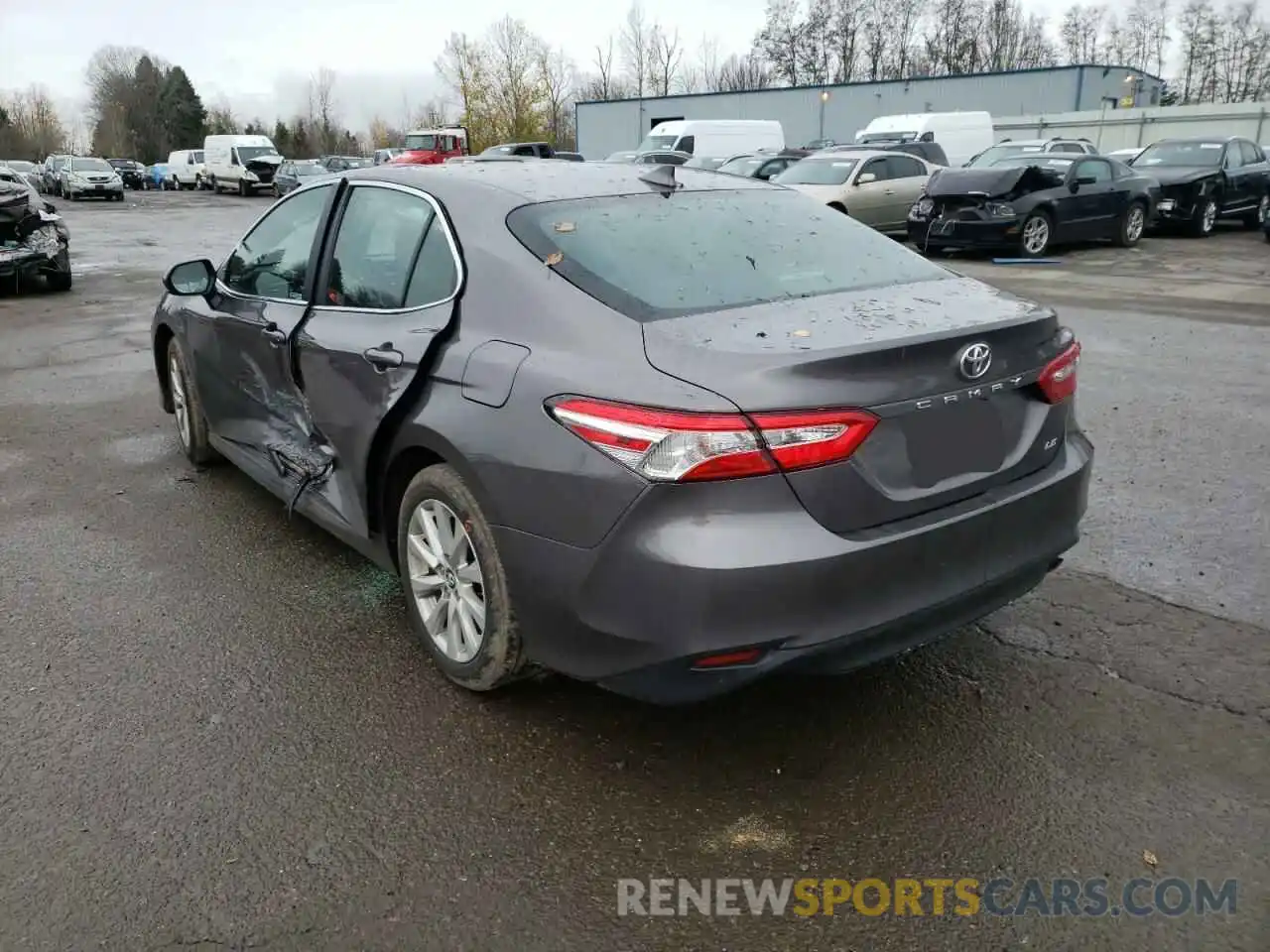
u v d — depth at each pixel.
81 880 2.50
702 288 3.02
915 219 15.94
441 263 3.34
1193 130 36.16
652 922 2.38
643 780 2.89
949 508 2.81
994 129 41.28
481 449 2.88
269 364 4.23
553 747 3.05
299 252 4.18
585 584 2.68
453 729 3.14
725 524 2.50
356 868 2.55
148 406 7.13
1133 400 6.93
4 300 12.34
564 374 2.74
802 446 2.51
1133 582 4.11
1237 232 19.58
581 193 3.47
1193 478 5.33
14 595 4.09
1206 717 3.16
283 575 4.28
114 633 3.77
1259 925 2.35
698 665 2.57
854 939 2.33
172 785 2.87
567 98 70.19
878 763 2.96
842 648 2.63
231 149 45.25
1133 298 11.53
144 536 4.71
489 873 2.54
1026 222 15.18
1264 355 8.36
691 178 3.88
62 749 3.04
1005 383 2.92
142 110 103.56
